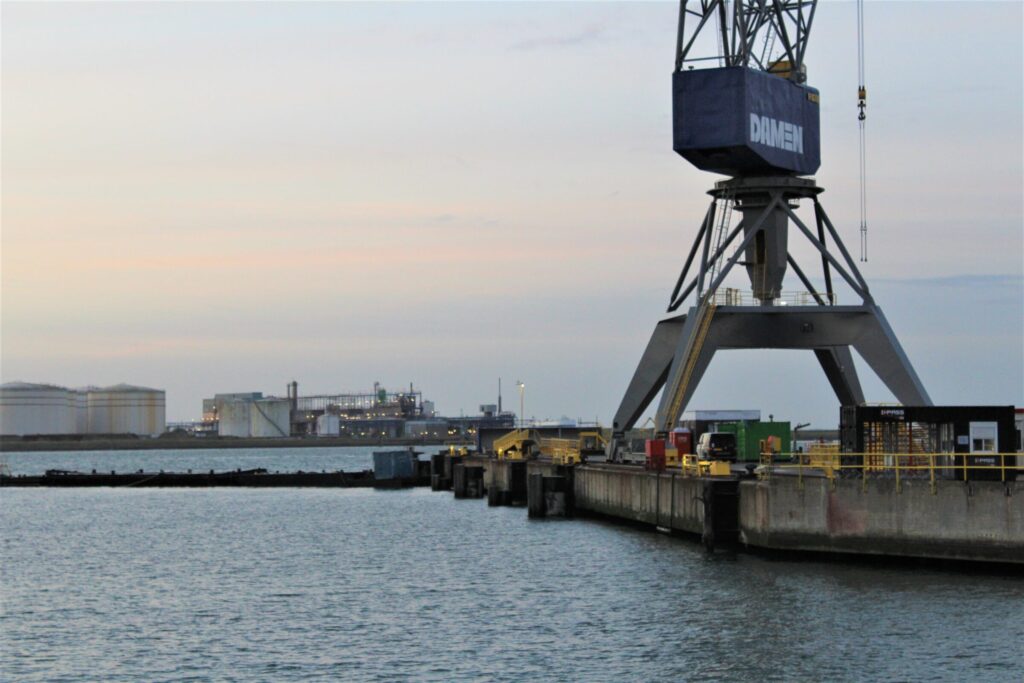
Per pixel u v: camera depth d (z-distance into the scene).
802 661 48.00
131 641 56.09
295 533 99.38
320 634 56.16
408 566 76.56
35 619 61.78
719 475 74.75
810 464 71.00
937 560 62.59
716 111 90.62
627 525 93.81
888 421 66.06
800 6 97.12
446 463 151.88
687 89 91.31
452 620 58.12
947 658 47.56
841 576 62.12
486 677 47.59
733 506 71.88
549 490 104.31
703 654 49.66
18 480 173.12
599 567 71.38
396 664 50.06
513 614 58.88
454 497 136.12
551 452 124.62
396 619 58.91
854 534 64.50
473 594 64.88
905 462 65.81
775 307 92.00
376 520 108.38
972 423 65.06
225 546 91.56
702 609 57.25
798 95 95.00
